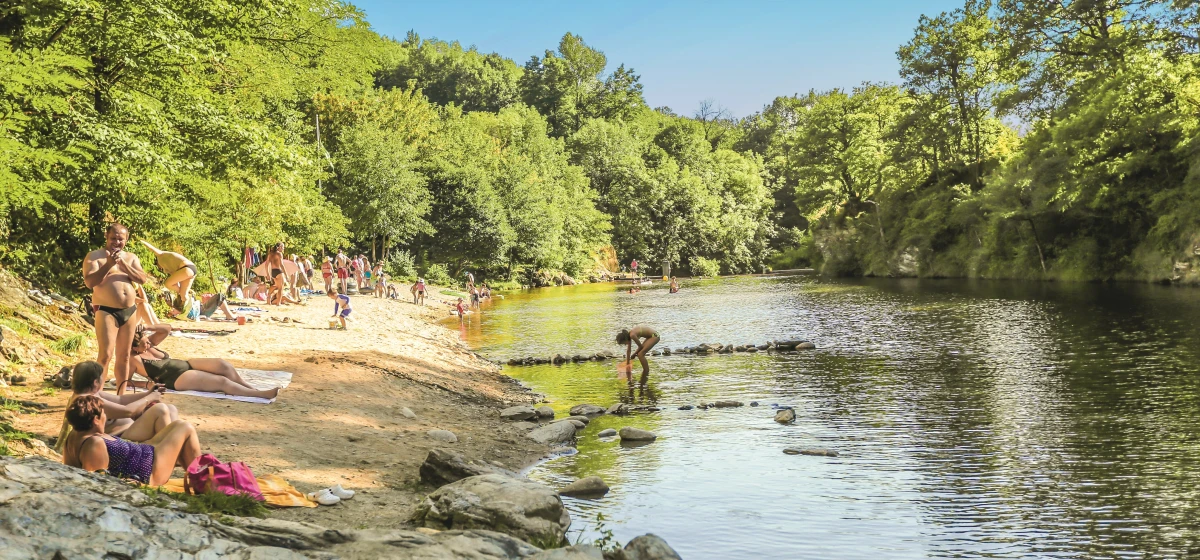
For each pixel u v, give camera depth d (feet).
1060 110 174.91
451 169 220.64
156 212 63.67
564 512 24.76
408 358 60.95
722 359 69.82
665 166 334.03
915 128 217.97
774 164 401.90
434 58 504.02
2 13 46.57
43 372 37.65
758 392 53.26
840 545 25.05
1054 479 31.35
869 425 42.16
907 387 52.70
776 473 33.55
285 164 64.08
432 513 23.17
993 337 76.33
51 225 57.88
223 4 59.57
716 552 24.52
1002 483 31.12
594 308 137.90
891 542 25.22
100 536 14.28
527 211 239.50
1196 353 59.93
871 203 253.24
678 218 312.91
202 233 82.38
